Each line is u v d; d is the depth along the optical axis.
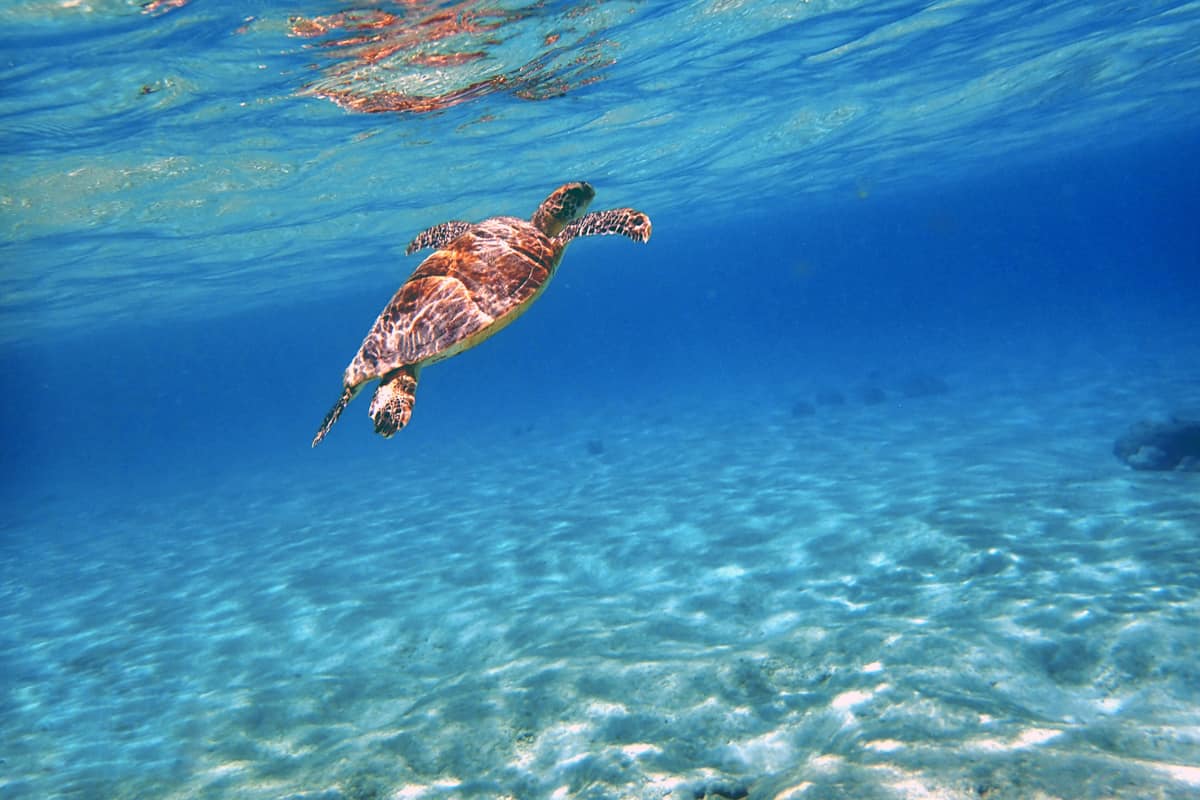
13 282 22.45
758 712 5.54
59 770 6.85
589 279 98.19
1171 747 4.34
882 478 14.05
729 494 14.50
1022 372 28.23
